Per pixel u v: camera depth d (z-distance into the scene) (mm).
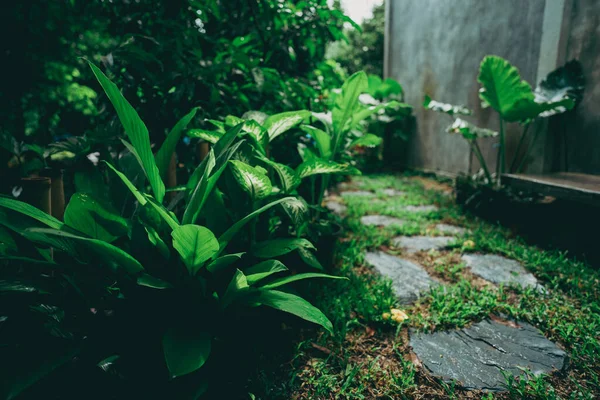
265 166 1981
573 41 3684
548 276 2354
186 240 1187
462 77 5484
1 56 2947
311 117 2809
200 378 1261
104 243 1161
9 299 1227
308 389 1419
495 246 2918
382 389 1428
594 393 1396
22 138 2141
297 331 1776
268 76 2430
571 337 1730
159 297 1374
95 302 1329
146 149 1281
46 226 1315
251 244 1686
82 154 1620
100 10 2430
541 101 3650
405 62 7027
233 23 2756
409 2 6742
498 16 4672
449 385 1443
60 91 3873
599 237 2832
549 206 3438
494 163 4918
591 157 3619
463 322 1857
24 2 2820
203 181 1352
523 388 1383
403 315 1829
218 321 1383
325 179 2545
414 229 3402
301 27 2949
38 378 1018
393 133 7363
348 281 2270
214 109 2348
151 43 2156
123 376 1150
